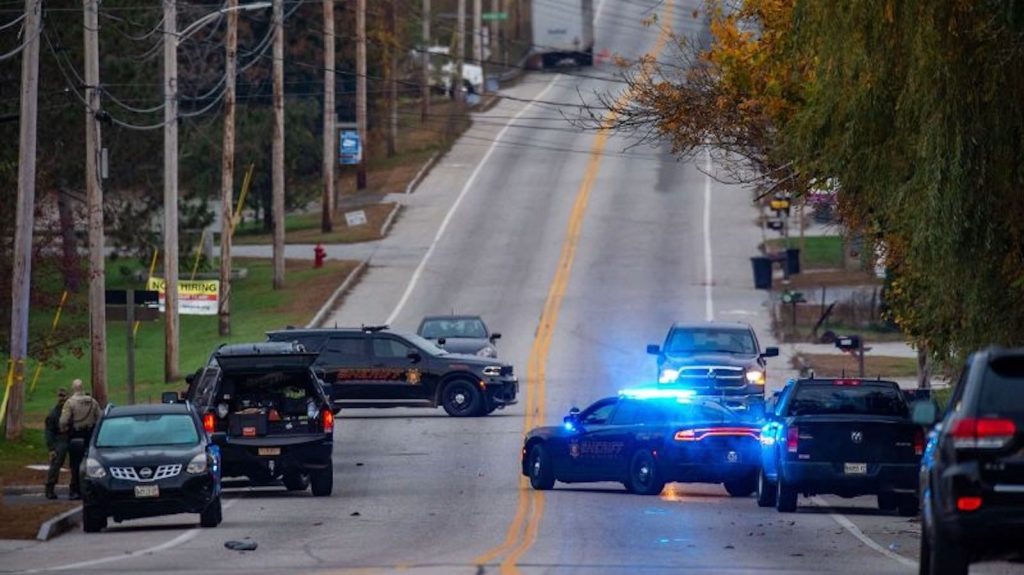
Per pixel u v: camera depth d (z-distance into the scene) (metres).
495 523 73.94
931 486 43.69
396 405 127.06
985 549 41.16
